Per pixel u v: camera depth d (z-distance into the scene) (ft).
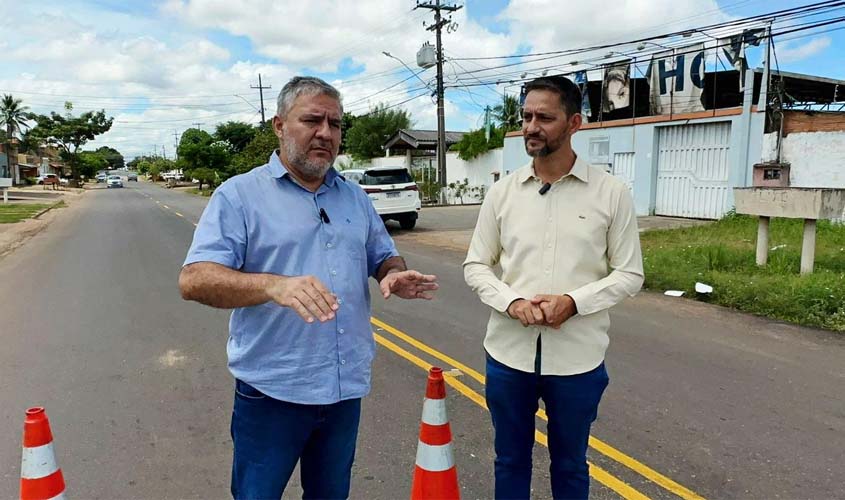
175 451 11.02
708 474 10.01
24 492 6.66
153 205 95.50
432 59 78.79
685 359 16.01
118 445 11.24
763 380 14.39
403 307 22.52
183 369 15.51
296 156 6.31
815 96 59.82
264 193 6.32
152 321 20.49
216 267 5.80
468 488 9.71
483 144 83.51
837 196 23.81
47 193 145.69
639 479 9.86
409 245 41.24
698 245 32.14
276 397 6.32
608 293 7.13
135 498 9.48
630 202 7.41
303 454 7.13
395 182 49.47
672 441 11.19
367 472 10.25
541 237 7.41
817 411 12.55
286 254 6.27
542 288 7.39
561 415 7.55
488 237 8.05
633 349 16.90
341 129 6.64
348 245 6.66
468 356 16.52
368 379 6.92
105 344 17.78
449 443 7.82
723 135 48.83
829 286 21.34
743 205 26.76
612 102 59.47
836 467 10.21
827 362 15.76
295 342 6.30
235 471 6.72
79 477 10.09
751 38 45.06
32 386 14.28
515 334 7.58
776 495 9.37
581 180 7.36
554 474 8.00
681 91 53.06
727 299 22.17
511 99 84.84
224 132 178.19
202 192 147.74
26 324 20.26
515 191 7.72
